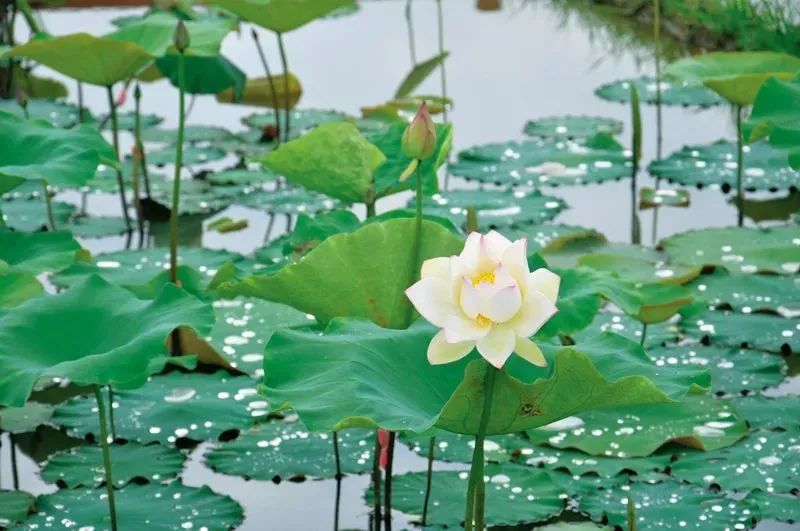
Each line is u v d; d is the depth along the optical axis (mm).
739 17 10531
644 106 9609
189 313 3768
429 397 3262
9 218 7336
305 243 4762
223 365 5367
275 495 4496
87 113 9281
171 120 9609
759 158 8008
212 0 7613
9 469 4688
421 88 10188
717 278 6164
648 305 4977
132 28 6414
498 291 2688
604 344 3475
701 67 7305
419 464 4707
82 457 4664
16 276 4766
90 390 5297
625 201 7699
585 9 12523
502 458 4656
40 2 12328
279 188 8156
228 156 8828
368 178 5148
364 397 3076
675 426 4789
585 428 4816
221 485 4570
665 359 5359
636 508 4230
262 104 10117
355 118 9250
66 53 5980
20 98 6641
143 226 7496
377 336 3410
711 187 7797
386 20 12523
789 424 4781
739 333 5602
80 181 4988
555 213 7238
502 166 8078
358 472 4613
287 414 5043
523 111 9523
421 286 2799
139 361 3557
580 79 10328
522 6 12836
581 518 4242
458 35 11828
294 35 11992
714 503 4230
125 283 6039
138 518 4199
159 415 4961
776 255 6406
